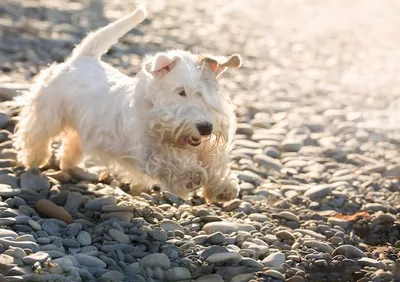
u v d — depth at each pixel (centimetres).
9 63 1200
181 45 1535
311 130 1053
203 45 1566
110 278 575
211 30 1777
